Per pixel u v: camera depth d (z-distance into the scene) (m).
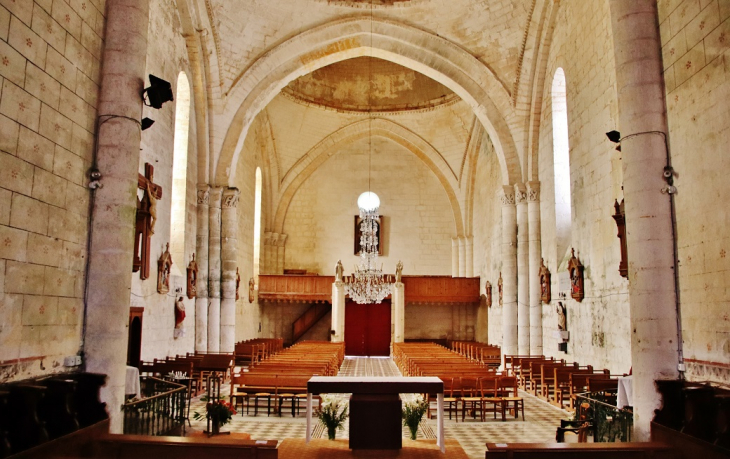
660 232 8.91
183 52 17.78
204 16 17.81
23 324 7.09
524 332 19.95
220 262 20.06
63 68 7.97
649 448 7.30
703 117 8.07
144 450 7.33
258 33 19.53
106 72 9.09
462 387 12.91
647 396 8.68
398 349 24.11
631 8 9.41
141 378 11.63
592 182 15.10
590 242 15.28
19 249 7.00
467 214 31.44
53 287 7.76
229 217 20.16
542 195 19.70
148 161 14.59
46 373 7.61
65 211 8.07
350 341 30.91
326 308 30.55
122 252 8.83
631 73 9.31
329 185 32.50
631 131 9.24
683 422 7.97
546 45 18.69
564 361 16.27
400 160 32.75
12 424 6.36
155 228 15.23
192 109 19.00
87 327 8.56
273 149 30.50
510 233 20.56
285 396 12.78
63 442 6.88
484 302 28.28
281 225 32.12
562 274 17.45
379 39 20.88
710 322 7.92
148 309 14.77
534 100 19.61
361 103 30.47
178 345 17.56
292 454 7.88
